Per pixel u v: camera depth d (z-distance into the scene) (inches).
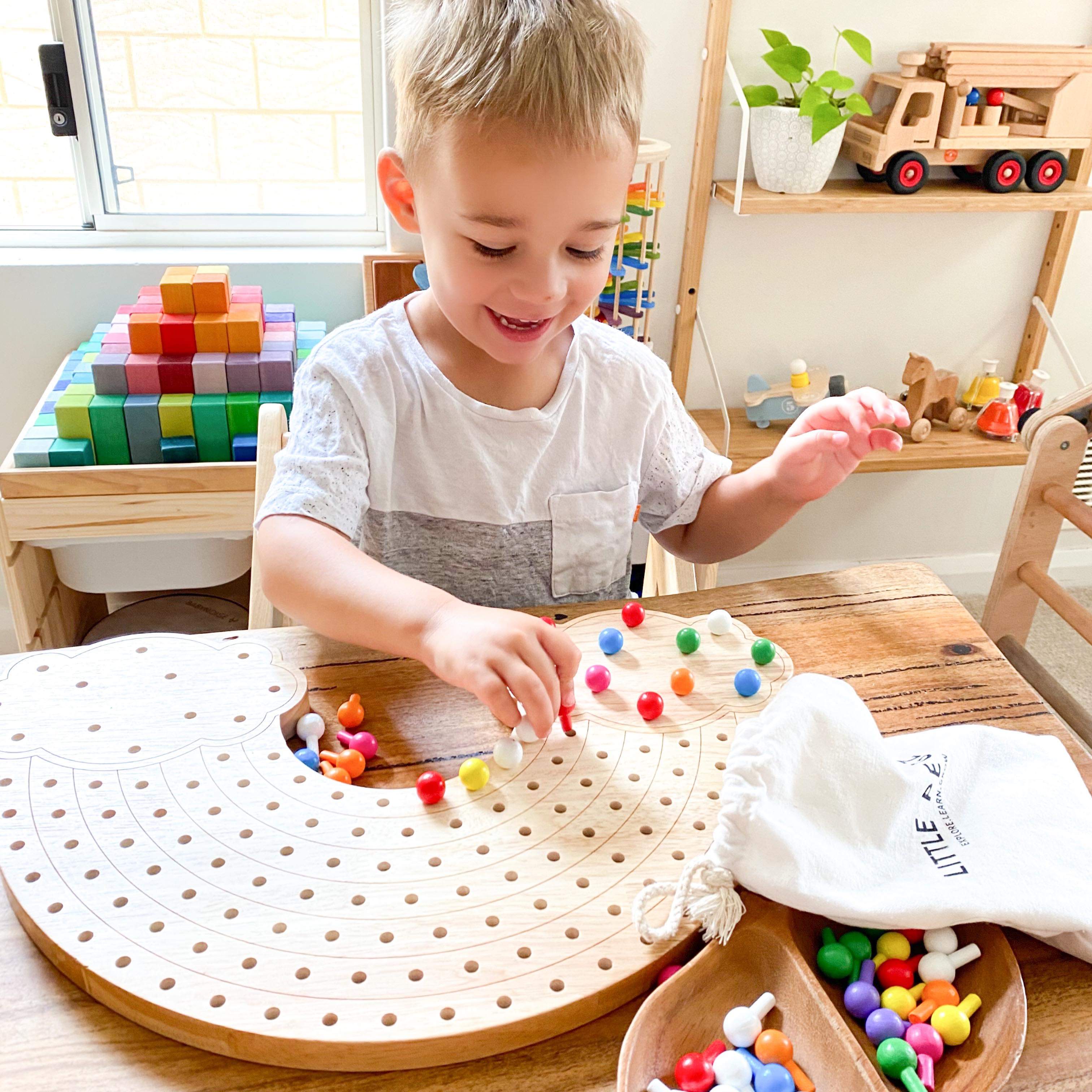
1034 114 66.6
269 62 66.7
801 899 21.3
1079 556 91.1
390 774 25.8
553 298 28.4
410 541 37.3
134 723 26.1
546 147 26.3
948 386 74.9
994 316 78.9
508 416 36.0
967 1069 19.7
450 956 20.4
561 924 21.2
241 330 56.7
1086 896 21.8
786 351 77.3
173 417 54.3
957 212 65.9
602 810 24.1
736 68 66.9
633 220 70.2
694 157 68.1
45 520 53.6
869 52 61.2
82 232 69.2
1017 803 24.2
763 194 65.3
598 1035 20.1
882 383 80.0
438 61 27.3
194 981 19.6
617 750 26.0
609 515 38.6
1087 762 27.0
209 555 57.1
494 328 30.0
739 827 21.5
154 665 28.4
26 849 22.3
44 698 26.8
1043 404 80.4
